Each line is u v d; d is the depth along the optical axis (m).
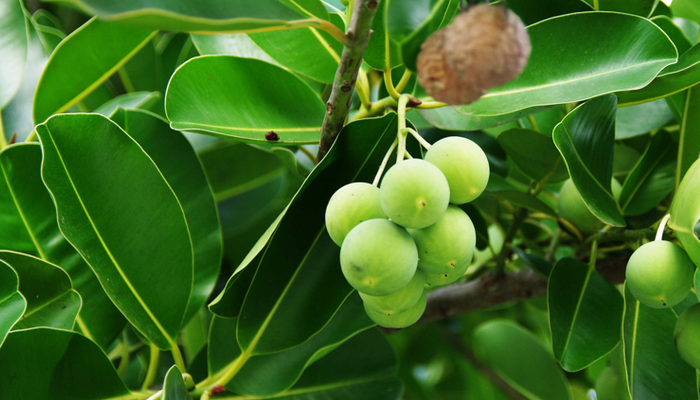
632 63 0.70
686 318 0.70
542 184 0.83
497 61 0.59
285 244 0.74
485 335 1.00
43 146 0.71
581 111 0.72
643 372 0.74
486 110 0.72
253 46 0.82
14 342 0.70
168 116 0.72
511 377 0.97
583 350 0.74
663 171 0.80
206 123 0.73
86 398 0.73
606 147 0.75
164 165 0.80
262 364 0.77
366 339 0.81
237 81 0.75
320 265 0.75
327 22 0.63
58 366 0.72
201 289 0.79
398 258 0.64
